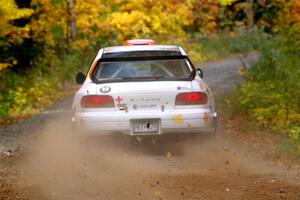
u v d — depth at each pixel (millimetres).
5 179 23172
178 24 92688
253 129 32875
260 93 38625
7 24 48688
